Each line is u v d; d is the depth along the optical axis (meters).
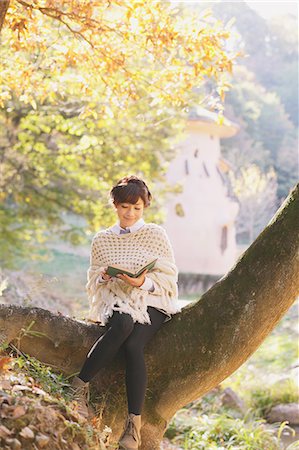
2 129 15.80
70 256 29.81
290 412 9.82
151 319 4.89
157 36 6.59
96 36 6.78
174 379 5.04
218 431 7.68
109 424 4.96
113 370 5.03
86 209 16.84
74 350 5.04
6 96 7.34
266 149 69.75
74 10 6.27
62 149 15.06
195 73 6.84
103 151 15.52
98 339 5.03
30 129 14.46
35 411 3.96
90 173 15.80
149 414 5.04
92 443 4.11
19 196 17.02
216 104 7.04
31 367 4.86
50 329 5.00
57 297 20.66
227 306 5.04
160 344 5.05
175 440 7.45
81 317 5.48
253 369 12.42
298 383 10.81
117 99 7.29
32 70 7.30
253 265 5.04
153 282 4.90
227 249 36.91
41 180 16.62
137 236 4.97
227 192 37.00
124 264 4.91
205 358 5.02
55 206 17.17
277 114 71.44
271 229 5.06
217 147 36.56
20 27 5.95
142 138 15.52
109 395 5.00
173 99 7.25
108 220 16.33
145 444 5.07
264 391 10.56
